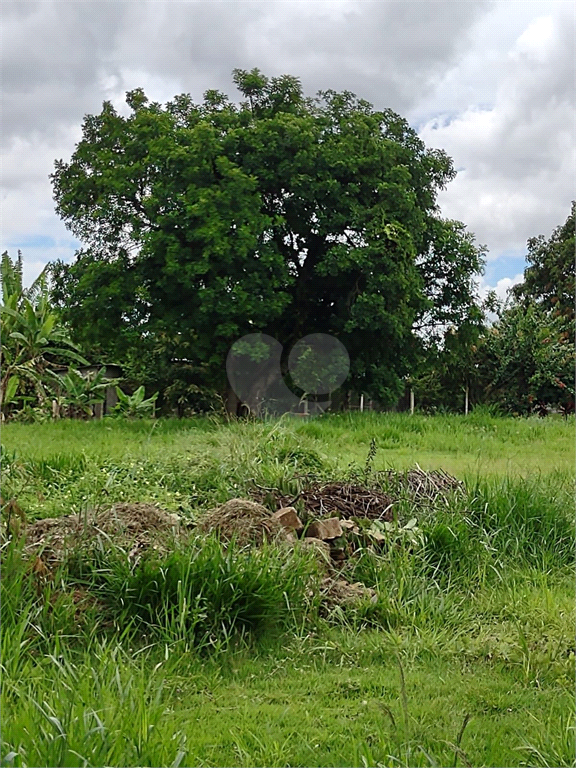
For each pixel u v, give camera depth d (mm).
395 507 6586
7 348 18156
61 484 7781
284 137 19203
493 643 4617
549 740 3479
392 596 5148
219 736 3502
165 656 4082
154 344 20984
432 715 3781
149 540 5156
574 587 5770
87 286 18984
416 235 20562
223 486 7305
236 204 18234
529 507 6688
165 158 18562
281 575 4789
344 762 3256
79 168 20641
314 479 7570
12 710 3379
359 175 19844
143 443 11852
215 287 18141
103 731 2977
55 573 4766
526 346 24812
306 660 4383
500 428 16062
